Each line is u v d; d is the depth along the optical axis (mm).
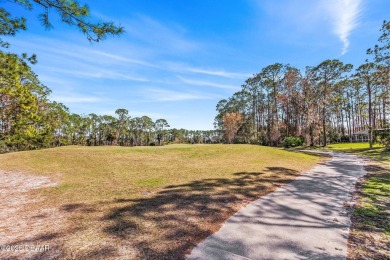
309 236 3947
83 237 3838
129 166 11383
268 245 3604
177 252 3340
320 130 35094
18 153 14477
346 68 30578
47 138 30812
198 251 3381
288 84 37250
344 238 3879
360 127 49312
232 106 52625
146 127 65375
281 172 10133
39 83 24938
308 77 34188
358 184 8000
